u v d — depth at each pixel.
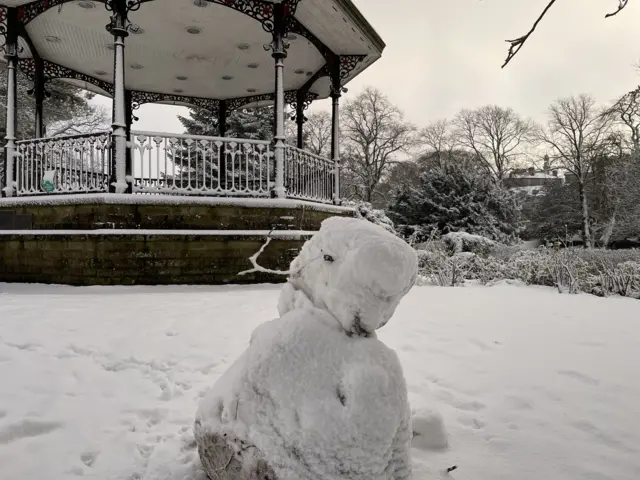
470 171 23.61
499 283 9.00
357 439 1.43
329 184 9.93
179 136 7.51
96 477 1.80
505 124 34.47
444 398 2.68
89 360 3.26
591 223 27.45
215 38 9.01
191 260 7.15
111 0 6.95
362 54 9.46
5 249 7.39
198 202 7.28
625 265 8.34
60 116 19.23
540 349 3.73
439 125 35.91
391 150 34.25
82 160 7.46
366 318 1.60
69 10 7.75
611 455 2.01
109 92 11.57
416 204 22.75
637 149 20.62
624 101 6.51
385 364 1.56
